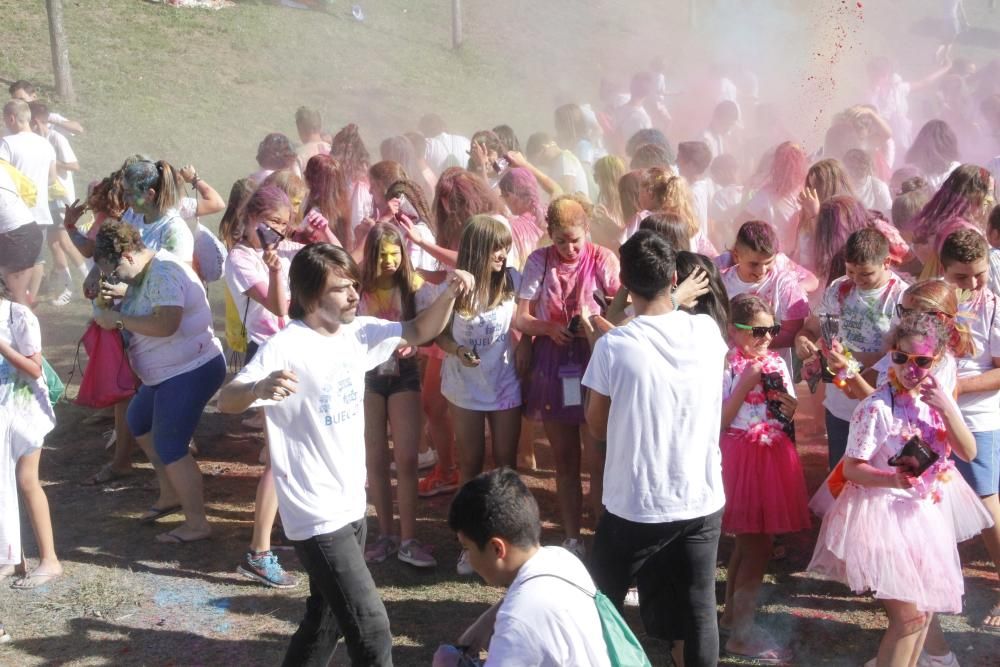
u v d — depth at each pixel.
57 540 6.04
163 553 5.90
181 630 5.14
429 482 6.64
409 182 6.49
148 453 6.21
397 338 4.30
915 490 4.30
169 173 6.30
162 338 5.73
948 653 4.74
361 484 4.17
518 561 3.15
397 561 5.80
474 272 5.43
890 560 4.22
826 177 6.80
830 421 5.57
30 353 5.23
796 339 5.05
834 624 5.16
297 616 5.28
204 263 6.84
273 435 4.02
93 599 5.39
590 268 5.52
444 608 5.33
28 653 4.94
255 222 5.67
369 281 5.61
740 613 5.00
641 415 3.96
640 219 6.38
